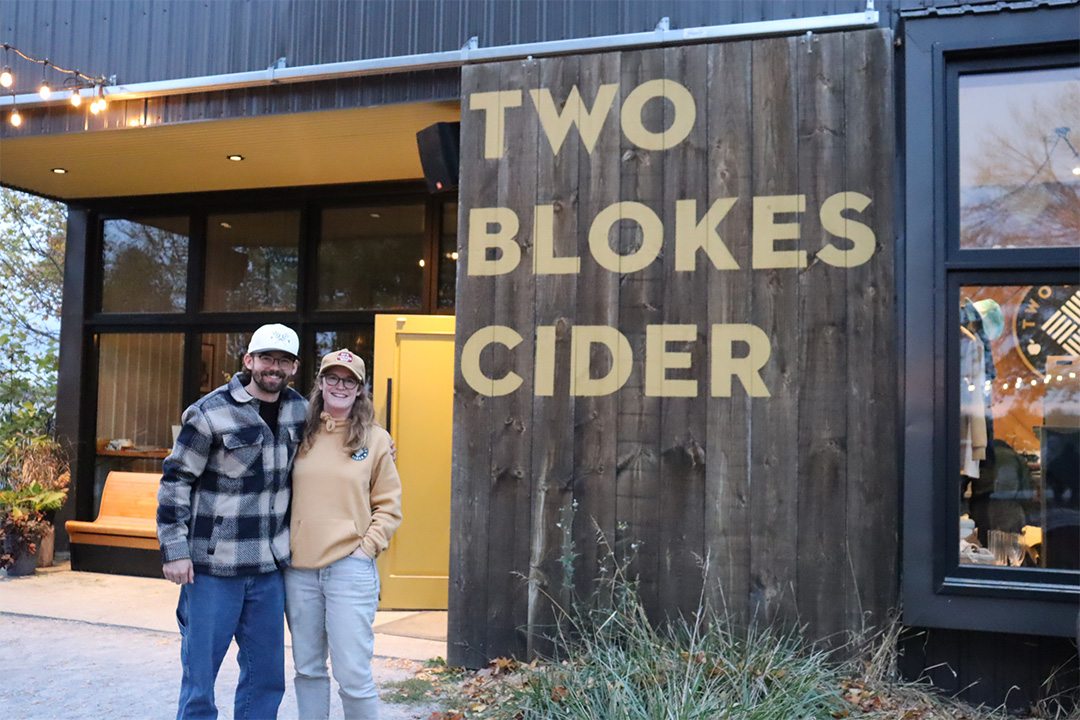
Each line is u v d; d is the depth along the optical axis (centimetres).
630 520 423
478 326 450
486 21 501
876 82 410
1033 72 397
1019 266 384
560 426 436
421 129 556
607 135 442
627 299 433
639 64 440
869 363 402
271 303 708
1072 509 383
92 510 744
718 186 425
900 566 395
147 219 749
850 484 399
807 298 411
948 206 395
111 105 571
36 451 725
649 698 323
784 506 406
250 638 306
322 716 309
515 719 346
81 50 582
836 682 374
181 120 556
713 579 410
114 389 748
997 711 388
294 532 306
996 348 393
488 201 454
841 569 397
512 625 434
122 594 608
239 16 550
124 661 449
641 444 425
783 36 448
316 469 307
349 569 302
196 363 724
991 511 390
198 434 296
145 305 744
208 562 295
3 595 602
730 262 421
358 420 311
